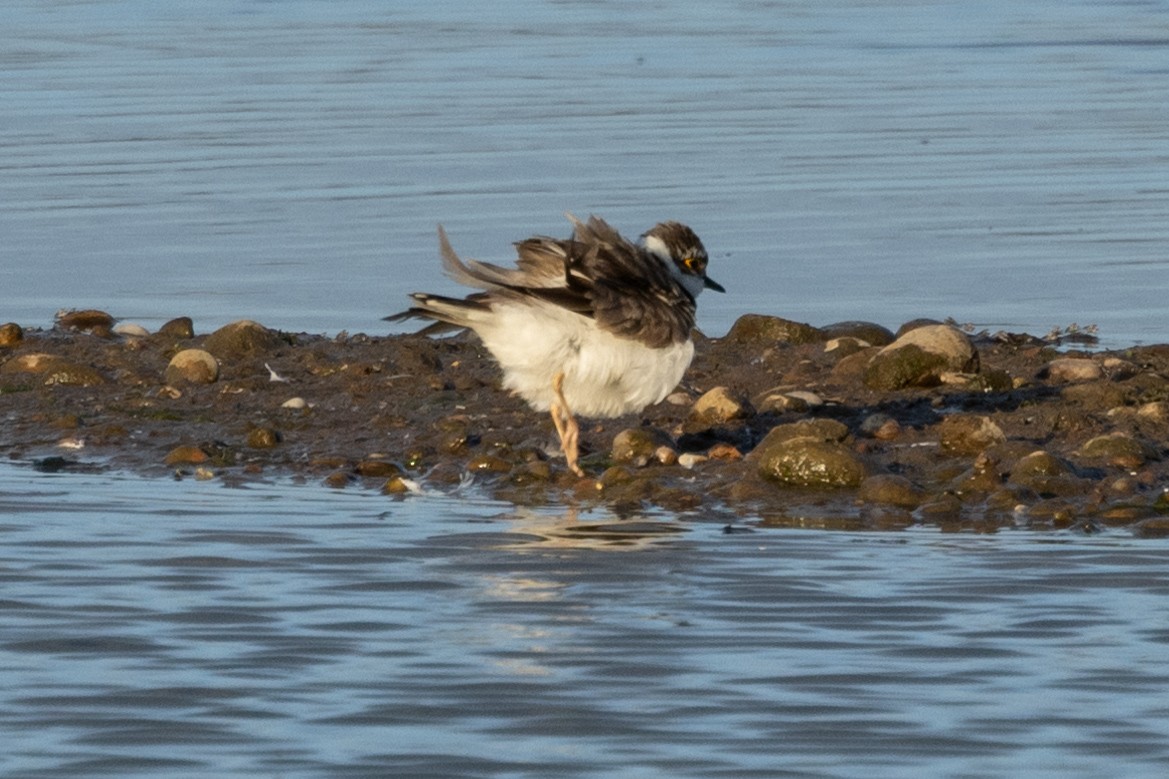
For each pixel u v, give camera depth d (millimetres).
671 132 30844
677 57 39406
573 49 40500
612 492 13742
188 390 17094
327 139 30250
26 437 15602
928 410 15883
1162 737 8953
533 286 13328
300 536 12523
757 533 12539
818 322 20297
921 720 9172
